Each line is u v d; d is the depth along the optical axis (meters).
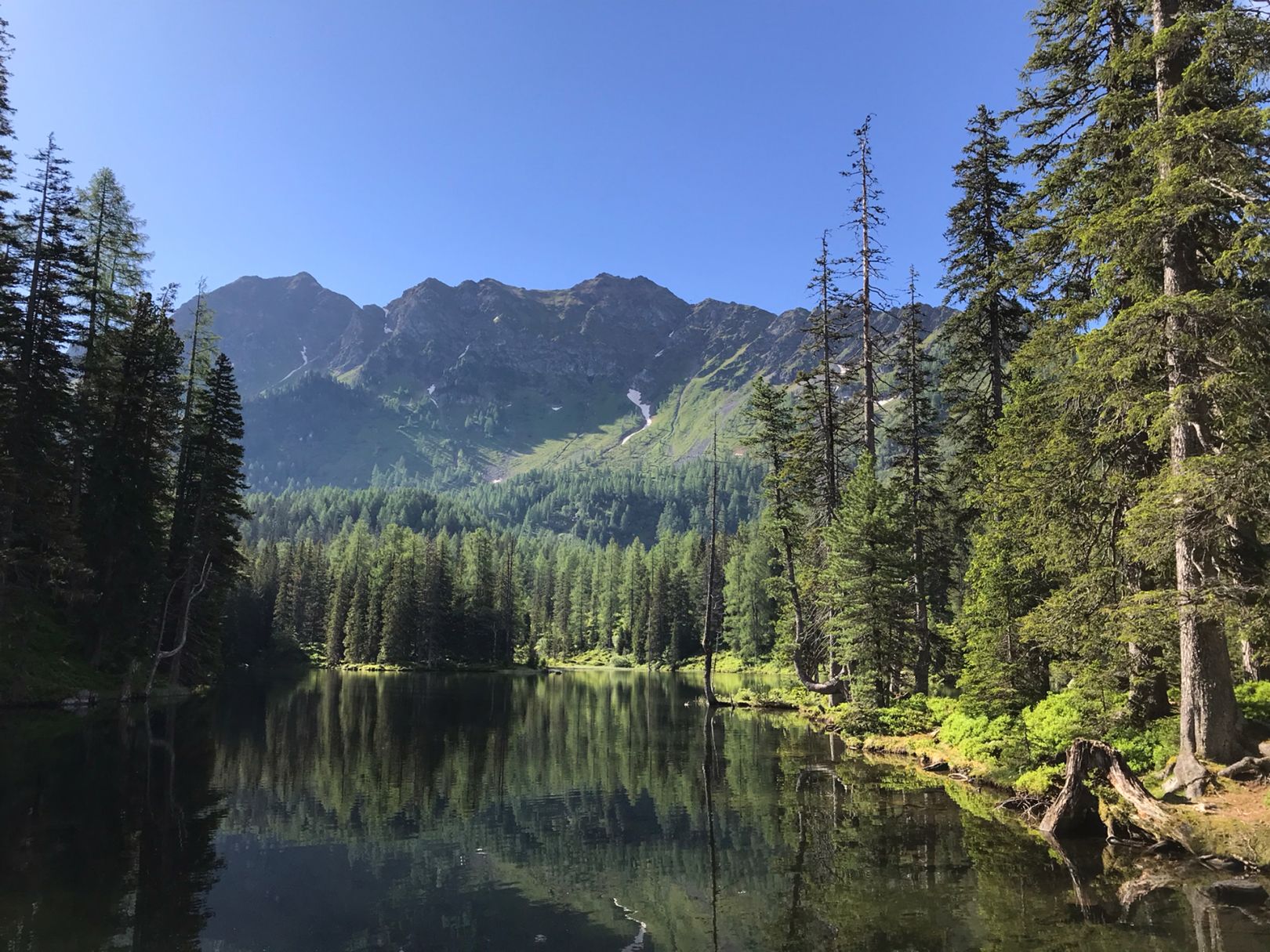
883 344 28.52
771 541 34.25
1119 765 12.45
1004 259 16.44
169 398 38.53
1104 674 15.35
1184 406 11.77
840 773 19.73
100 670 33.97
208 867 11.44
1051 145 16.77
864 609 26.05
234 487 40.47
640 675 82.25
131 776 17.86
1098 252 13.24
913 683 29.05
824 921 9.12
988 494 18.81
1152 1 13.60
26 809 14.41
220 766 19.86
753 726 31.62
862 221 28.38
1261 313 11.16
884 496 26.77
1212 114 10.93
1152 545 12.37
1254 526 12.74
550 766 21.19
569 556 149.00
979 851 11.95
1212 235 12.65
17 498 27.97
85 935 8.60
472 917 9.54
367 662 84.81
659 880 11.01
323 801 16.27
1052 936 8.32
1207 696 12.45
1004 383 23.23
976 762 18.14
